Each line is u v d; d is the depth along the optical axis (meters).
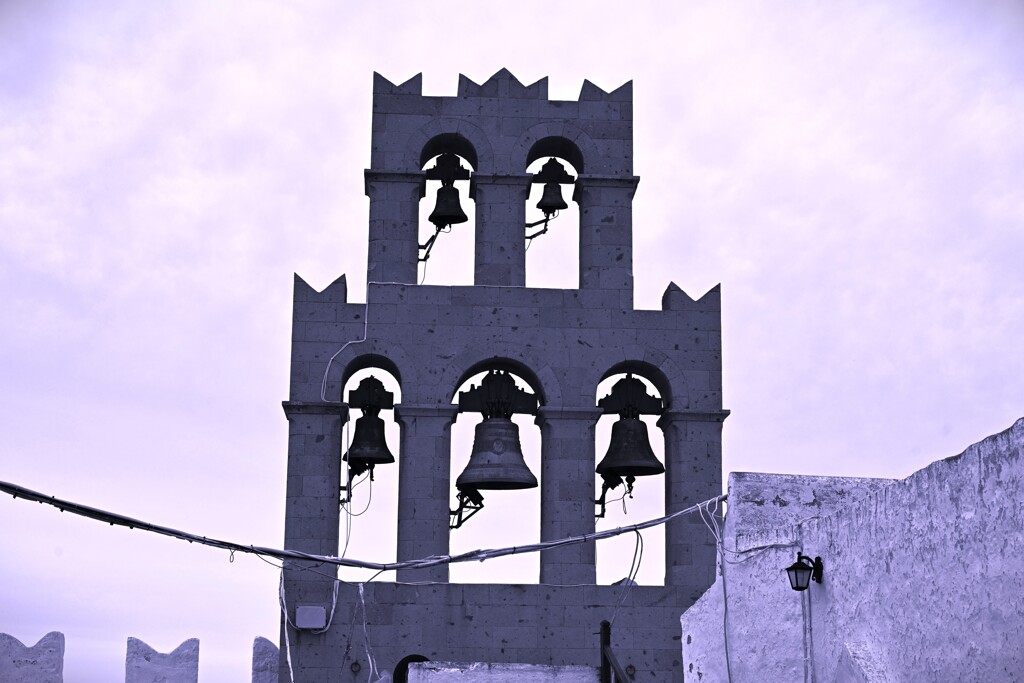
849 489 21.22
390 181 31.23
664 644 29.36
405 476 29.91
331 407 30.00
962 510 15.18
